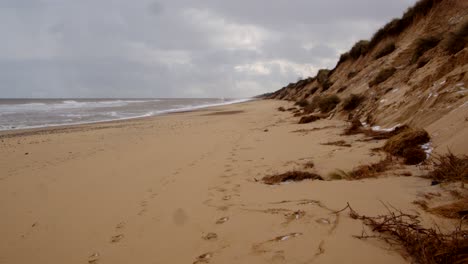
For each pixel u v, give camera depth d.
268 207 3.32
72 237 3.10
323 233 2.56
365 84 13.21
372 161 4.77
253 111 23.73
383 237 2.40
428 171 3.90
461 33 7.82
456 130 4.48
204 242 2.70
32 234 3.23
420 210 2.80
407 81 8.82
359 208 3.00
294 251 2.33
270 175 4.70
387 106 8.15
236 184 4.39
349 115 10.66
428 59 9.38
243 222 3.01
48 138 11.14
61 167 6.30
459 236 2.18
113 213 3.64
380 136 6.49
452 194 3.03
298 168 4.93
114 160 6.77
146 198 4.09
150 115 24.83
